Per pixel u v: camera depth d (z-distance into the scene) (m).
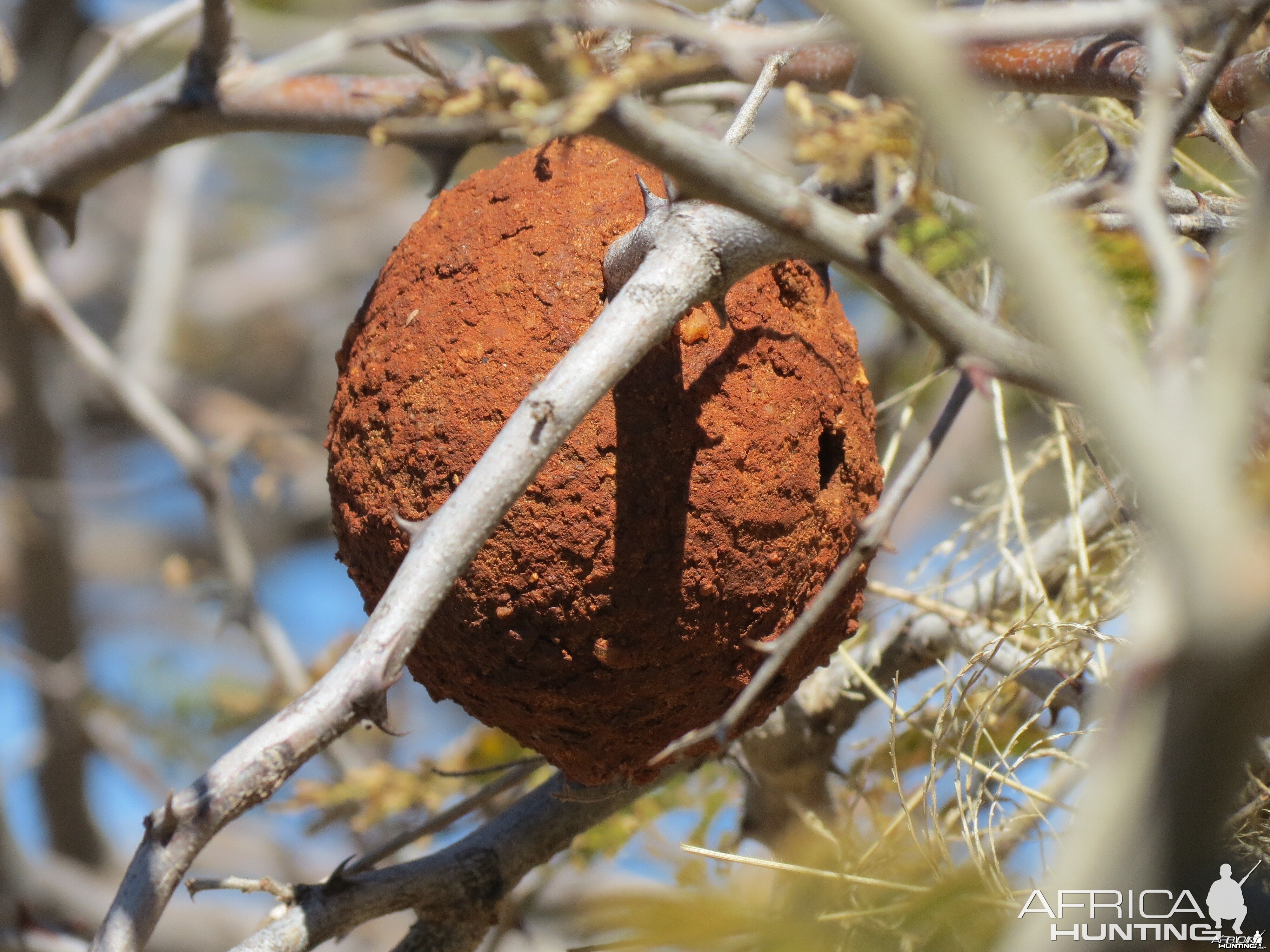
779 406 2.09
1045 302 1.11
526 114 1.51
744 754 3.18
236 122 3.29
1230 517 1.05
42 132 3.64
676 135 1.46
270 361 9.50
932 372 3.51
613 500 2.01
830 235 1.51
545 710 2.13
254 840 6.18
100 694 5.75
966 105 1.10
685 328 2.05
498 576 2.02
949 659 3.17
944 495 5.85
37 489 6.05
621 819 3.58
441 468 2.06
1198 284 1.72
